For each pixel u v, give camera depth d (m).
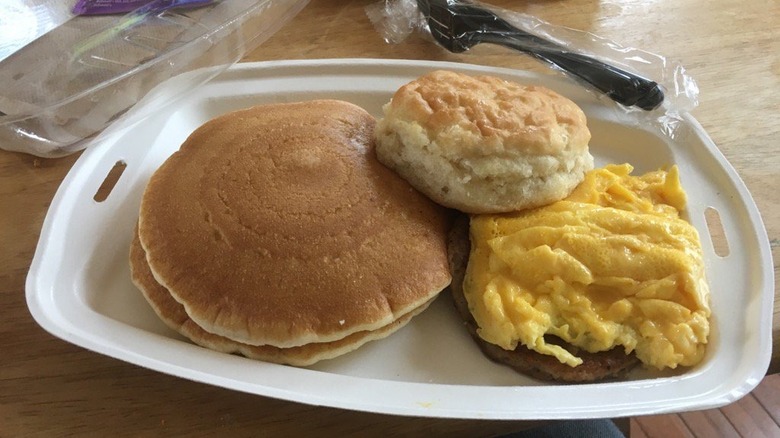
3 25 0.23
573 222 0.19
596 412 0.16
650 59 0.27
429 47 0.28
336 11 0.30
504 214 0.20
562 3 0.31
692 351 0.18
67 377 0.17
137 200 0.22
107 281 0.20
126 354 0.16
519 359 0.19
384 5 0.30
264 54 0.27
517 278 0.19
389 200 0.19
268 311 0.17
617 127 0.25
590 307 0.18
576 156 0.20
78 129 0.22
